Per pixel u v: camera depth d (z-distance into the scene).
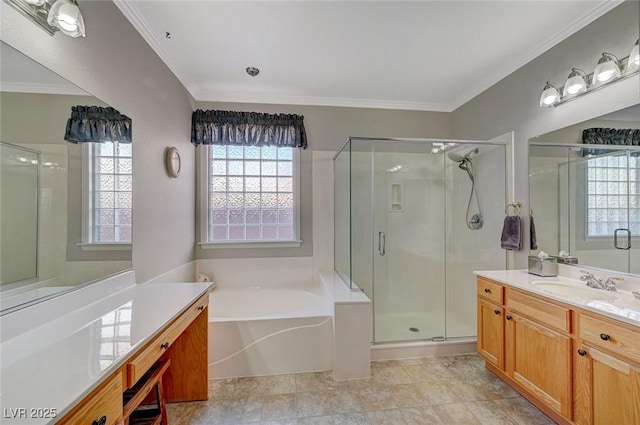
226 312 2.94
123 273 1.75
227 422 1.68
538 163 2.25
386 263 3.03
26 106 1.11
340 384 2.05
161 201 2.27
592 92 1.84
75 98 1.36
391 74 2.66
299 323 2.20
